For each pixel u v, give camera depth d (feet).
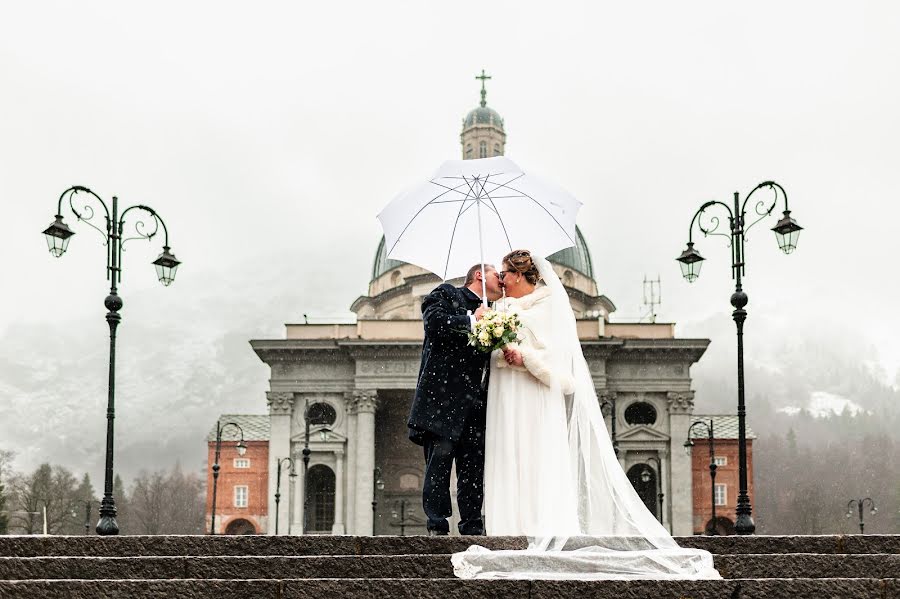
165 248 87.40
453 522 185.68
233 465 250.98
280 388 230.89
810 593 25.90
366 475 223.10
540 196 35.14
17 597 25.62
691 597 25.96
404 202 35.76
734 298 83.30
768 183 84.28
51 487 328.49
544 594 26.07
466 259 35.37
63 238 79.20
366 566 27.89
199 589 26.07
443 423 32.24
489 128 292.20
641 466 234.17
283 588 26.13
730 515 240.94
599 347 224.74
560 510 31.12
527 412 32.09
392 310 267.39
